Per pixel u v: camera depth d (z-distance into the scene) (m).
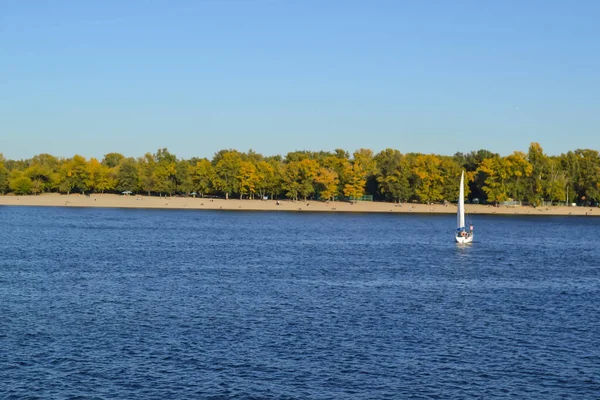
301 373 44.78
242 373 44.62
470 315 63.66
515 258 118.88
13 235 149.62
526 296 75.50
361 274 92.12
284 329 56.34
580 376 45.16
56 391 41.03
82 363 46.25
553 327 58.84
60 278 83.75
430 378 44.31
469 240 144.88
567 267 106.19
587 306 69.38
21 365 45.66
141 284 79.56
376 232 176.75
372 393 41.50
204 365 46.16
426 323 59.72
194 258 109.56
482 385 43.16
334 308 65.75
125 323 57.91
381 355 49.12
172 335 53.81
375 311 64.69
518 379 44.41
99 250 120.44
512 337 55.00
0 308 63.66
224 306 65.94
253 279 85.31
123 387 41.84
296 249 128.38
